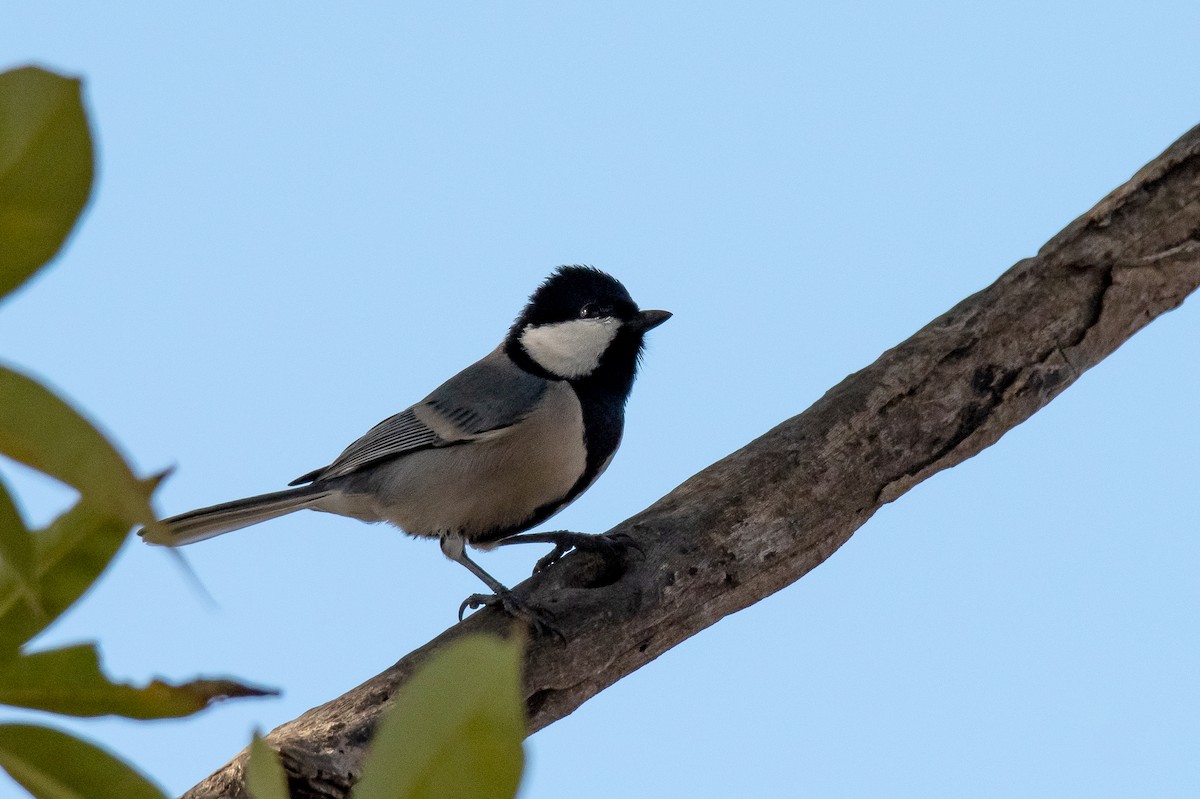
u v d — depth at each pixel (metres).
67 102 1.53
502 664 1.65
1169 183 11.55
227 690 2.20
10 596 2.21
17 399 1.58
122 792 2.20
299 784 8.05
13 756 2.17
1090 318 11.49
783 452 11.02
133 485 1.60
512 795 1.62
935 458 11.27
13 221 1.55
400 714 1.64
